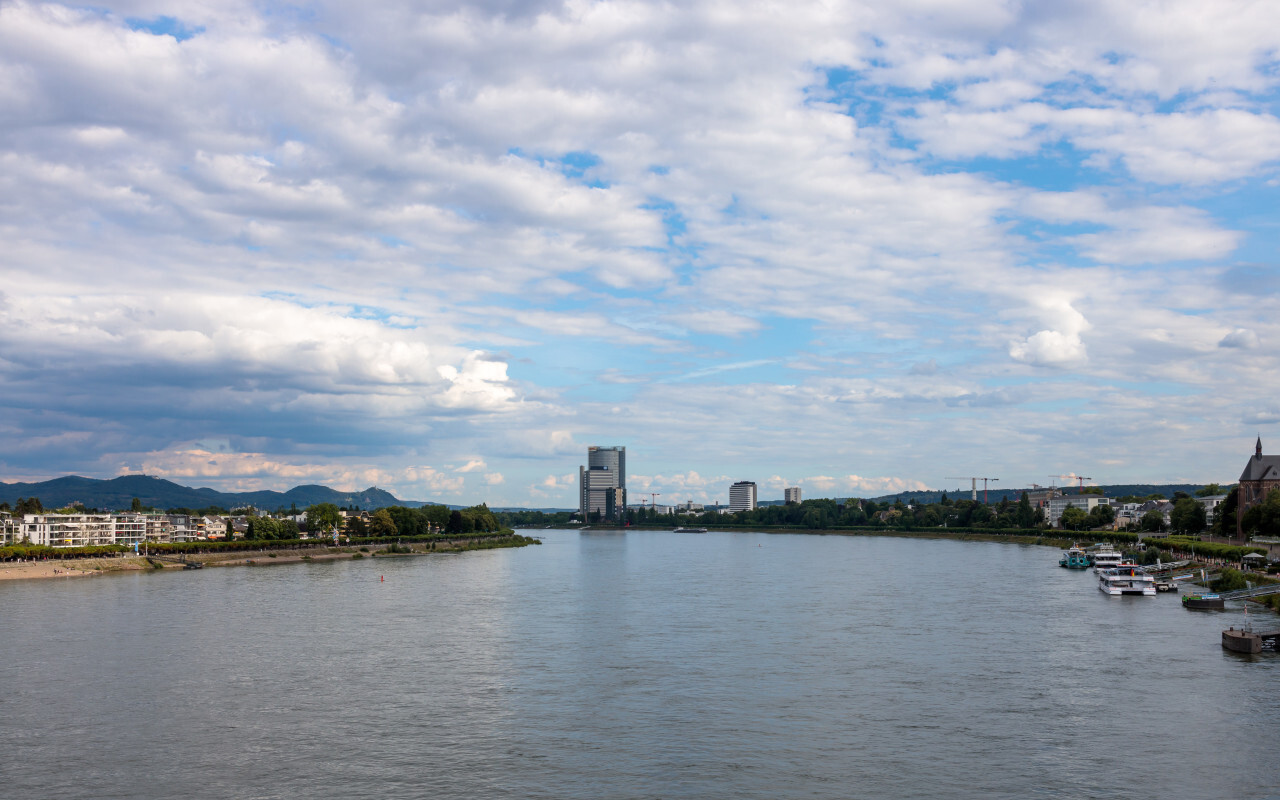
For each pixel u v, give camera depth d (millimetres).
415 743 97125
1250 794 80812
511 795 82125
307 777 87375
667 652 143500
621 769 88375
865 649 144000
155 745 97500
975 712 106125
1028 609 189375
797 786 83438
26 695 118812
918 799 80250
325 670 132375
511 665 134750
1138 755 90750
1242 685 117125
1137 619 173125
